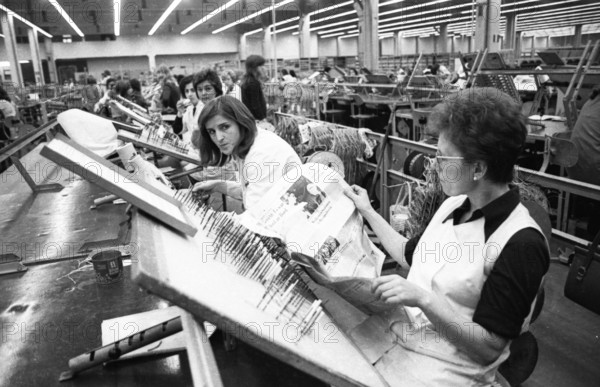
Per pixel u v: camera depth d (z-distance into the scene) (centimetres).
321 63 2055
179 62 2958
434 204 244
